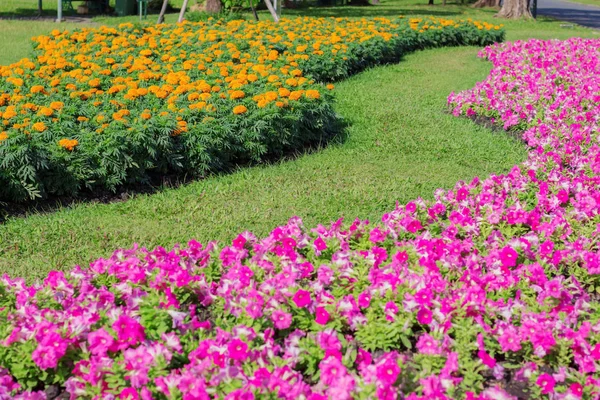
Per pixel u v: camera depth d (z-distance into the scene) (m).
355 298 4.34
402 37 16.28
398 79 13.25
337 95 11.54
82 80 9.62
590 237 5.65
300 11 25.55
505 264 4.75
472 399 3.36
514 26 24.72
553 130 8.88
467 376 3.64
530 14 27.11
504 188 6.71
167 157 7.38
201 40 13.34
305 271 4.59
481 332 3.96
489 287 4.55
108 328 3.88
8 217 6.42
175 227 6.25
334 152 8.66
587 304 4.34
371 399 3.27
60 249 5.76
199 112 8.05
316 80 12.41
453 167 8.20
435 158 8.56
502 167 8.23
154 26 14.94
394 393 3.29
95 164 6.91
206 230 6.15
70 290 4.38
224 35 13.80
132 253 4.81
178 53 12.30
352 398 3.31
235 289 4.27
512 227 5.80
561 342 3.91
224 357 3.60
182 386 3.37
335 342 3.77
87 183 6.80
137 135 7.08
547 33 22.56
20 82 9.19
